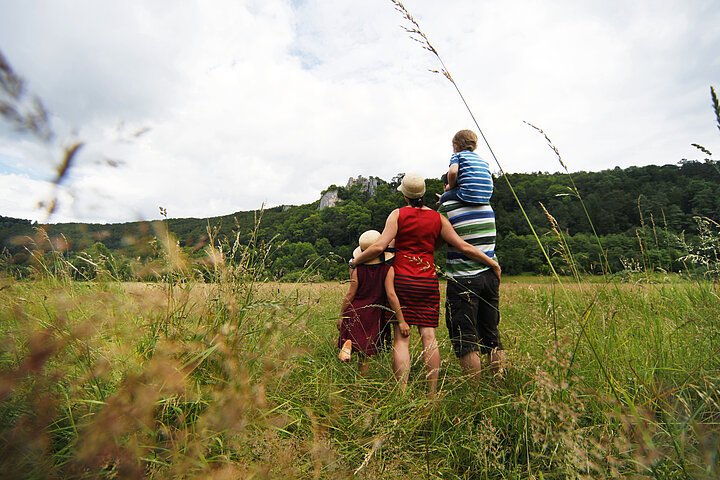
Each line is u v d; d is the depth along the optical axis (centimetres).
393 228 307
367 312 319
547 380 162
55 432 113
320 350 293
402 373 271
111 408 92
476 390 230
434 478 165
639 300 302
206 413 128
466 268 311
